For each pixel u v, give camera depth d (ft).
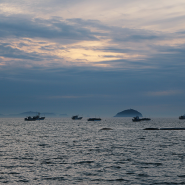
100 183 103.45
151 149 197.06
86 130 471.62
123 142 248.11
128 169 126.72
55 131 444.55
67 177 112.06
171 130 430.61
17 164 137.80
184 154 171.22
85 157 160.04
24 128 561.43
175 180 107.34
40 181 105.91
